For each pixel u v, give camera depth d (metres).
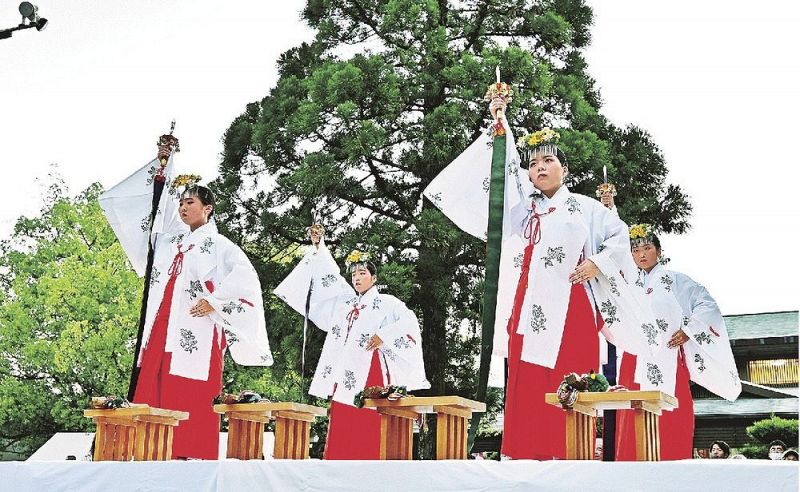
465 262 16.84
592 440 4.93
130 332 24.39
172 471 4.54
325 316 7.78
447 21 18.98
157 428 5.35
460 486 3.92
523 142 5.48
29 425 26.25
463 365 17.33
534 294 5.10
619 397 4.14
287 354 16.23
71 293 25.02
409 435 5.36
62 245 27.02
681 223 17.86
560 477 3.72
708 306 6.01
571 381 4.30
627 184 17.83
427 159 16.45
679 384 5.96
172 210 6.85
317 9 19.30
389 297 7.68
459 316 16.75
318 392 7.61
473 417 4.99
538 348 5.02
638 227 6.13
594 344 5.13
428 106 17.72
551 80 17.16
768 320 23.56
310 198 17.19
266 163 18.14
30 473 4.93
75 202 27.75
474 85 16.86
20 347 25.91
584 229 5.11
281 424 5.58
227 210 18.19
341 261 16.38
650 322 5.02
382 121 17.33
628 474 3.57
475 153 5.79
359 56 17.42
